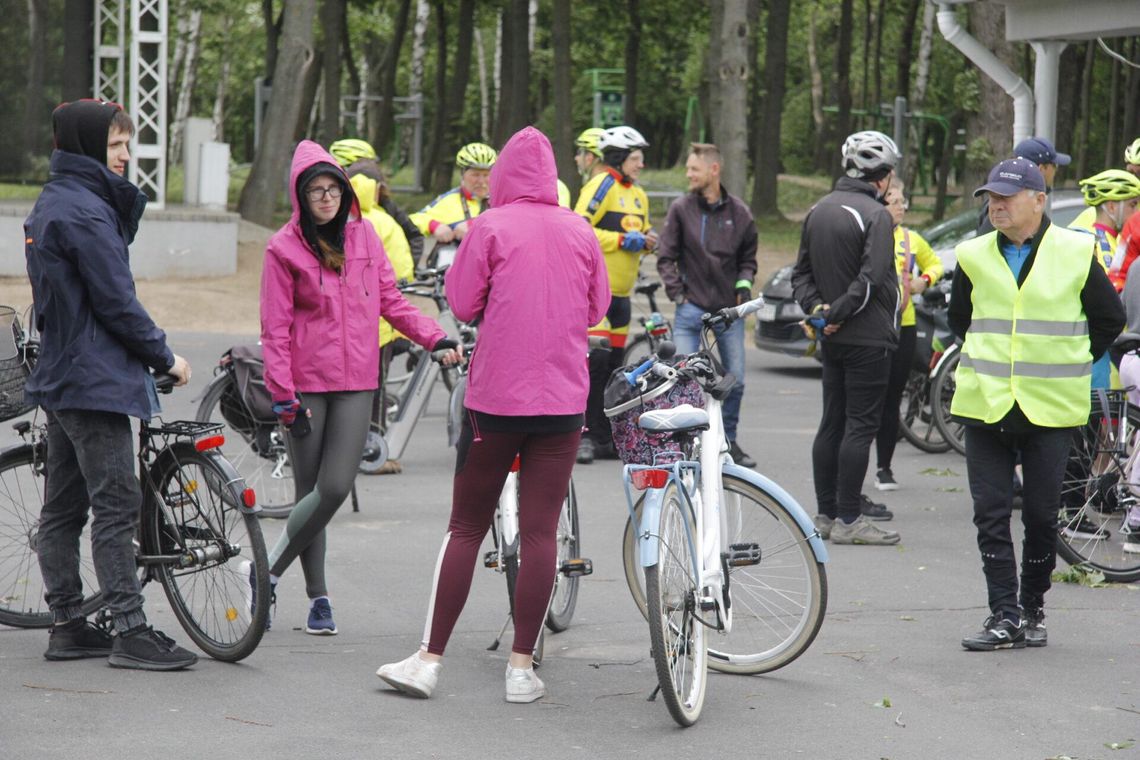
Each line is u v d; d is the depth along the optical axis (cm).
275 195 3238
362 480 1214
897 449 1448
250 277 2766
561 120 3803
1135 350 957
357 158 1220
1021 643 759
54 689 662
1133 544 926
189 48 5662
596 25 4953
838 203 980
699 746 604
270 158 3216
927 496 1192
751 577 704
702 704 645
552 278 643
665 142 8056
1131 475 925
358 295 743
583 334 658
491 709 649
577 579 792
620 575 913
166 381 714
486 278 644
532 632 662
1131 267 990
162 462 725
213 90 7338
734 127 2670
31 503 773
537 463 656
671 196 4503
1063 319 749
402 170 5834
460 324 1209
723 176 2680
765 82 4191
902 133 3553
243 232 3041
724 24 2672
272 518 1048
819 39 7125
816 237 988
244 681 680
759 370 2022
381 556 948
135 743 592
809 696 675
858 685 693
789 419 1596
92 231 652
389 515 1075
